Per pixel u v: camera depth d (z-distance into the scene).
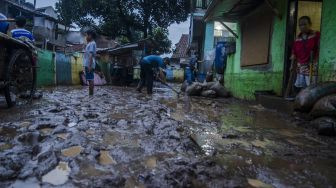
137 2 27.61
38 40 27.06
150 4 27.30
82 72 16.12
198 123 4.75
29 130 3.50
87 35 8.87
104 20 28.33
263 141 3.73
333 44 5.89
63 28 35.47
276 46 8.30
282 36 7.95
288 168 2.72
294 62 6.79
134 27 28.66
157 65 10.84
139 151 2.93
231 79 12.41
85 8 27.03
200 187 2.15
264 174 2.52
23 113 4.70
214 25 19.94
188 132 4.00
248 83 10.34
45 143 2.96
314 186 2.31
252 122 5.16
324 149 3.47
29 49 5.82
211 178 2.33
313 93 5.23
